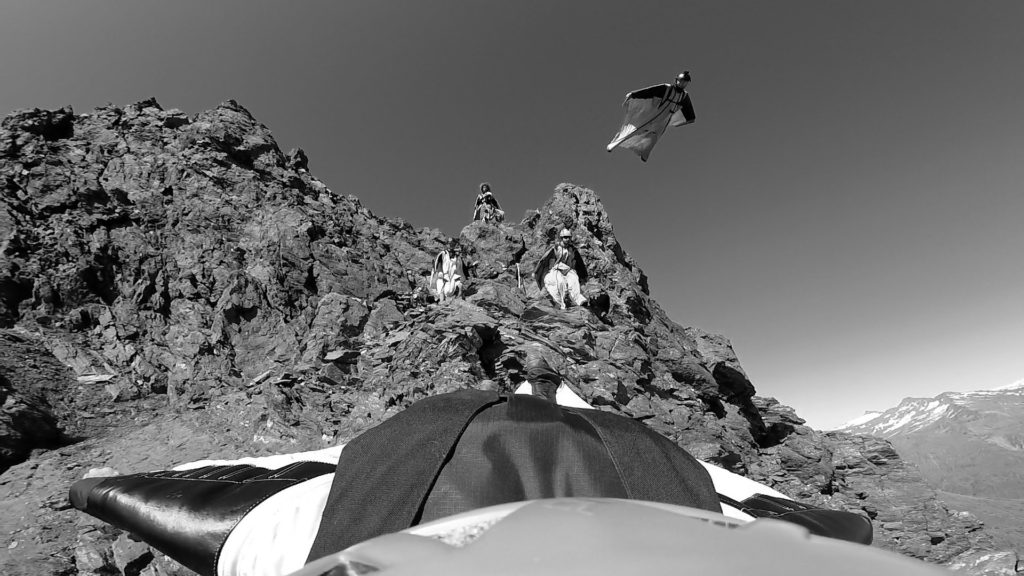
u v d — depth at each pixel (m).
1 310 22.67
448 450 1.78
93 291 25.69
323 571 0.75
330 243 33.28
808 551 0.59
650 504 0.88
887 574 0.52
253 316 26.64
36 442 18.27
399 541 0.76
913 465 26.88
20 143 31.02
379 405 19.33
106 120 36.56
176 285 27.28
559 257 30.38
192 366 23.02
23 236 25.59
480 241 42.72
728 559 0.54
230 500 2.13
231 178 35.12
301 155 44.03
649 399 23.75
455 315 23.61
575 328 26.19
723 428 25.00
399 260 40.78
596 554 0.56
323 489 2.20
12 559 12.41
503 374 21.30
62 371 21.44
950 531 23.12
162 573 11.82
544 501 0.88
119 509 2.20
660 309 36.66
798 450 27.02
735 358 33.72
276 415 18.97
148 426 19.95
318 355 23.30
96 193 30.19
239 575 1.89
